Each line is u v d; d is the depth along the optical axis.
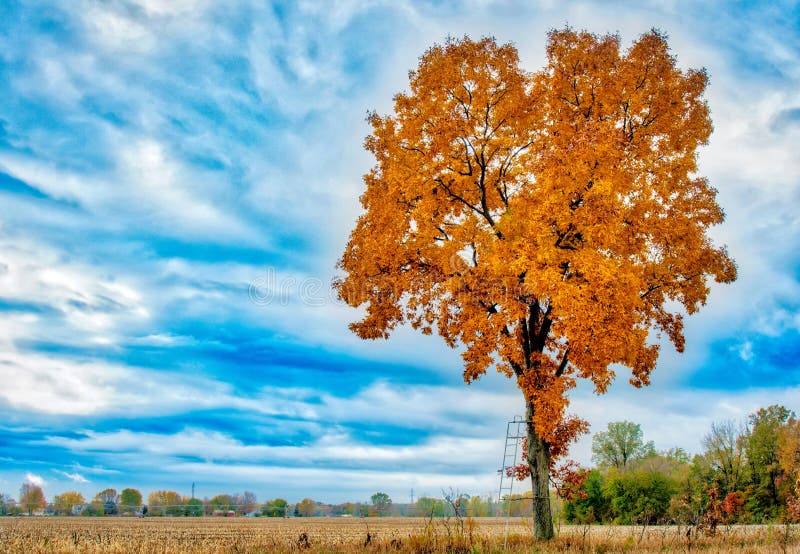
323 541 22.09
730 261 19.55
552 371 18.17
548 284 16.16
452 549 15.38
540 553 15.44
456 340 20.09
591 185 17.28
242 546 18.22
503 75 18.97
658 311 20.30
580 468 20.17
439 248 19.52
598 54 18.59
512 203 19.19
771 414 51.97
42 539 20.92
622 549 16.06
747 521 33.59
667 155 19.88
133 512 60.25
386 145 20.22
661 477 50.50
